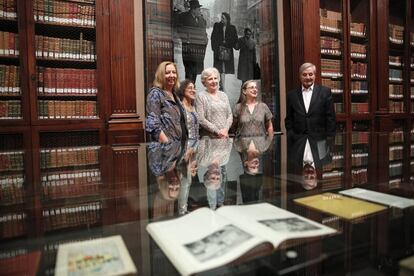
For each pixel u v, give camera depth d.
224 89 4.62
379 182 0.99
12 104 3.28
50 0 3.39
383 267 0.51
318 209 0.72
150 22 4.08
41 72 3.39
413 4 6.15
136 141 3.74
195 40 4.38
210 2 4.47
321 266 0.52
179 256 0.50
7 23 3.30
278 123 4.98
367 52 5.52
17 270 0.46
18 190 0.94
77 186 0.98
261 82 4.88
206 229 0.60
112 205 0.77
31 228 0.63
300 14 4.75
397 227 0.63
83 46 3.57
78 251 0.53
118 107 3.69
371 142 2.19
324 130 3.68
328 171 1.17
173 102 2.90
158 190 0.92
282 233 0.58
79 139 3.56
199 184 0.99
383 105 5.63
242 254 0.51
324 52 5.02
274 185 0.96
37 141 3.37
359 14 5.57
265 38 4.88
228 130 3.57
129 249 0.53
